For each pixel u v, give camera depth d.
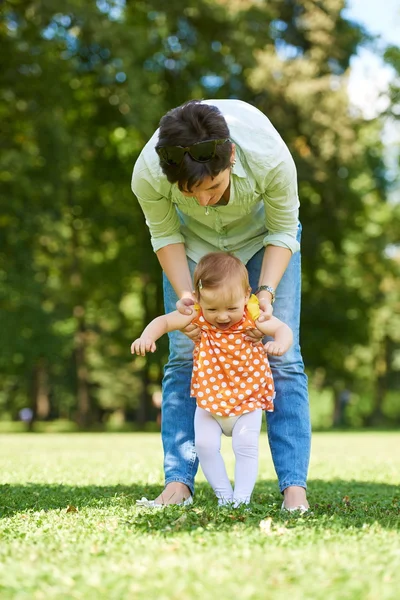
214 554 3.15
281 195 4.80
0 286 24.83
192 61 24.62
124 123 24.00
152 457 10.25
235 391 4.92
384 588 2.65
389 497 5.73
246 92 26.11
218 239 5.17
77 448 13.02
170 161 4.16
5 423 48.41
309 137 26.47
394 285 38.38
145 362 29.12
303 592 2.63
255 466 4.89
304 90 25.52
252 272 5.27
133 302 40.22
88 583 2.78
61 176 22.61
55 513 4.46
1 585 2.78
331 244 28.61
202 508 4.44
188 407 5.30
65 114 22.81
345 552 3.20
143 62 23.02
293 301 5.18
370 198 33.03
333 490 6.42
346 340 31.11
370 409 47.38
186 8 23.33
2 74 20.72
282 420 5.08
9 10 20.33
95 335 40.56
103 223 27.47
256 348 5.00
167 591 2.67
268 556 3.11
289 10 27.50
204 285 4.87
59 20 20.25
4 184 21.83
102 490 5.95
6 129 21.36
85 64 21.84
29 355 32.06
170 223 5.11
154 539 3.54
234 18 23.91
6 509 4.78
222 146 4.13
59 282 32.91
